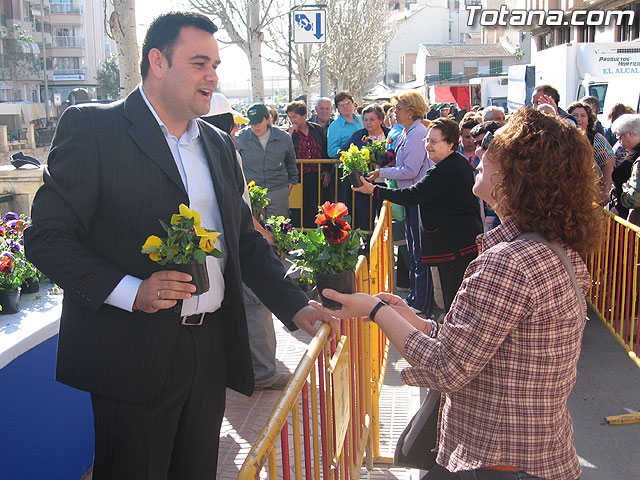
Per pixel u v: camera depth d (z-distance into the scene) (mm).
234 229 2562
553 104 7406
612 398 5125
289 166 8258
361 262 3133
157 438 2410
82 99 31469
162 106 2391
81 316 2332
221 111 4645
